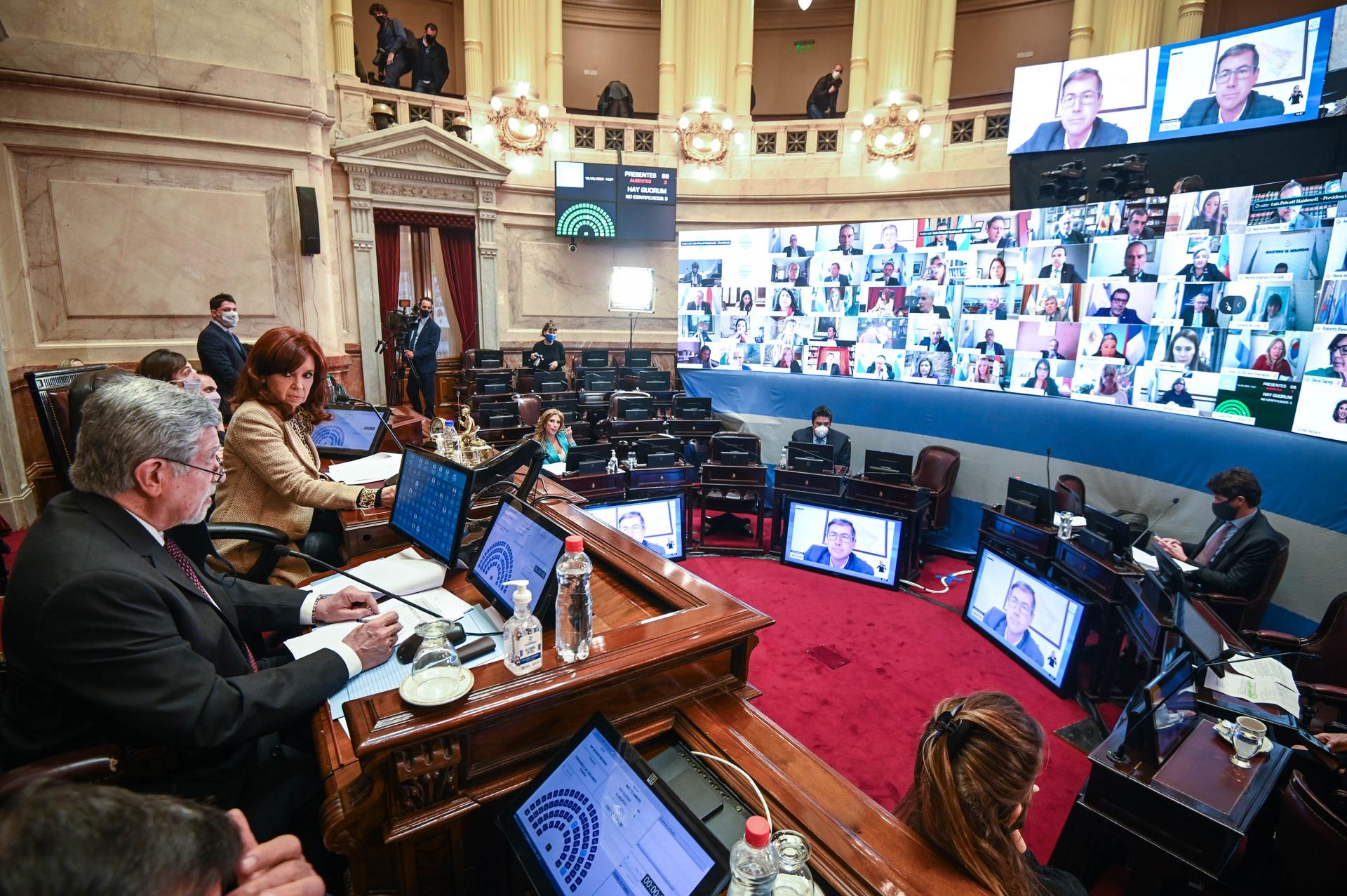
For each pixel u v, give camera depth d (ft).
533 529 5.33
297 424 7.79
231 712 3.85
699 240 25.13
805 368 23.29
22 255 15.89
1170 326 14.53
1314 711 8.16
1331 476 11.55
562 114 29.22
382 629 4.75
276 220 19.51
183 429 4.10
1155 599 9.31
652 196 28.94
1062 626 11.24
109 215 16.96
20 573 3.76
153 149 17.31
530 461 6.90
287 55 18.84
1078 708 10.76
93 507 4.04
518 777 3.95
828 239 22.24
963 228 18.86
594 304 30.94
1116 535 11.00
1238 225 13.26
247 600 5.33
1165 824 5.72
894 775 9.00
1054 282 16.84
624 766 3.51
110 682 3.66
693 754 4.25
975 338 18.80
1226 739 6.46
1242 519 11.23
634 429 20.85
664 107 29.99
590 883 3.23
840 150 28.91
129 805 1.73
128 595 3.75
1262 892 6.38
